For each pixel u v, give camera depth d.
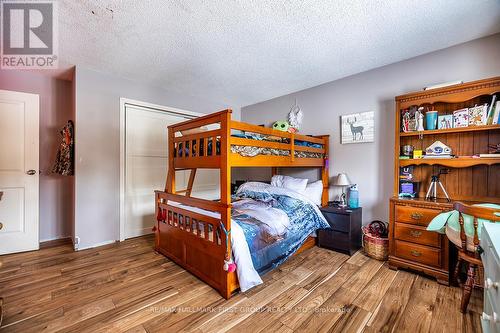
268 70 2.87
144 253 2.68
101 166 2.93
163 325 1.49
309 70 2.88
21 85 2.85
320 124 3.36
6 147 2.63
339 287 1.94
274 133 2.32
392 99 2.70
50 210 3.10
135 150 3.31
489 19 1.87
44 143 3.04
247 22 1.91
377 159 2.82
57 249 2.78
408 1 1.66
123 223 3.13
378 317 1.56
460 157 2.05
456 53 2.28
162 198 2.63
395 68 2.67
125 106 3.18
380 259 2.48
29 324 1.48
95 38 2.14
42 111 3.01
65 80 3.17
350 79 3.04
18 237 2.66
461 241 1.65
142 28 1.98
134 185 3.31
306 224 2.61
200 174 4.12
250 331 1.44
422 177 2.46
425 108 2.46
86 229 2.82
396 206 2.27
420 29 2.01
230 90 3.62
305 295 1.83
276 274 2.18
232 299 1.77
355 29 2.01
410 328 1.46
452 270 2.05
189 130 2.42
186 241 2.23
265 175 4.09
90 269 2.26
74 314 1.58
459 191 2.25
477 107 2.04
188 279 2.08
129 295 1.82
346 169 3.09
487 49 2.13
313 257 2.57
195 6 1.70
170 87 3.48
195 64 2.70
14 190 2.66
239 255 1.82
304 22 1.91
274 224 2.21
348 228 2.63
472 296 1.79
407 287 1.94
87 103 2.81
